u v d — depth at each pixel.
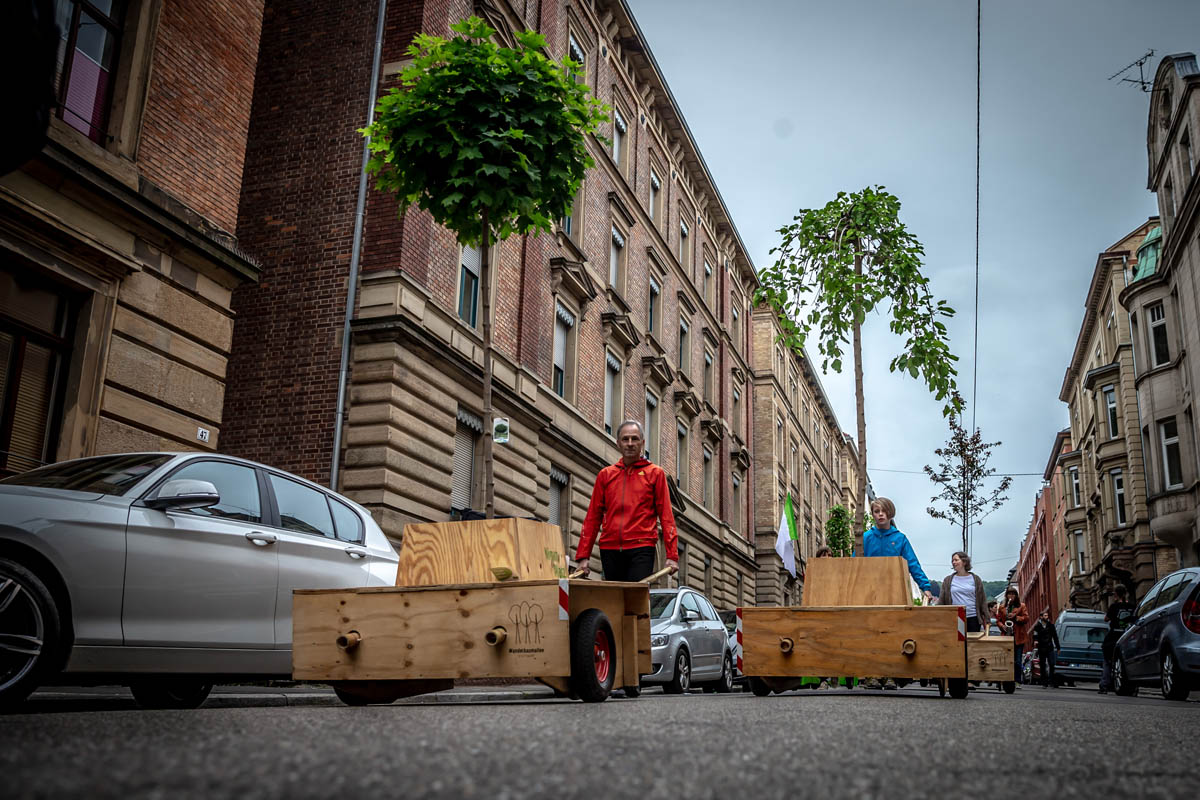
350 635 5.78
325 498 7.33
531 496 18.06
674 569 7.17
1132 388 36.69
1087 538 46.53
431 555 5.99
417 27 15.83
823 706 5.95
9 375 9.20
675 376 28.20
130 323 10.23
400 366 14.20
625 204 24.80
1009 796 2.33
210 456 6.43
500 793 2.12
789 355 46.03
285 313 14.92
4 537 4.96
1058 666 25.20
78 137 9.71
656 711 4.98
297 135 15.87
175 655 5.66
